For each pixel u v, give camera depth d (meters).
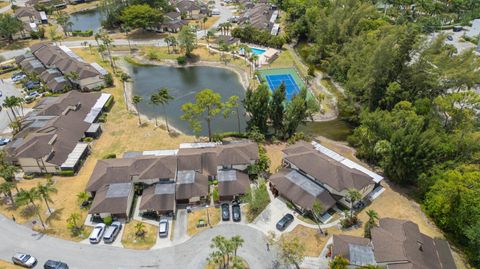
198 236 74.25
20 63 152.00
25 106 124.81
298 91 138.38
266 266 67.88
